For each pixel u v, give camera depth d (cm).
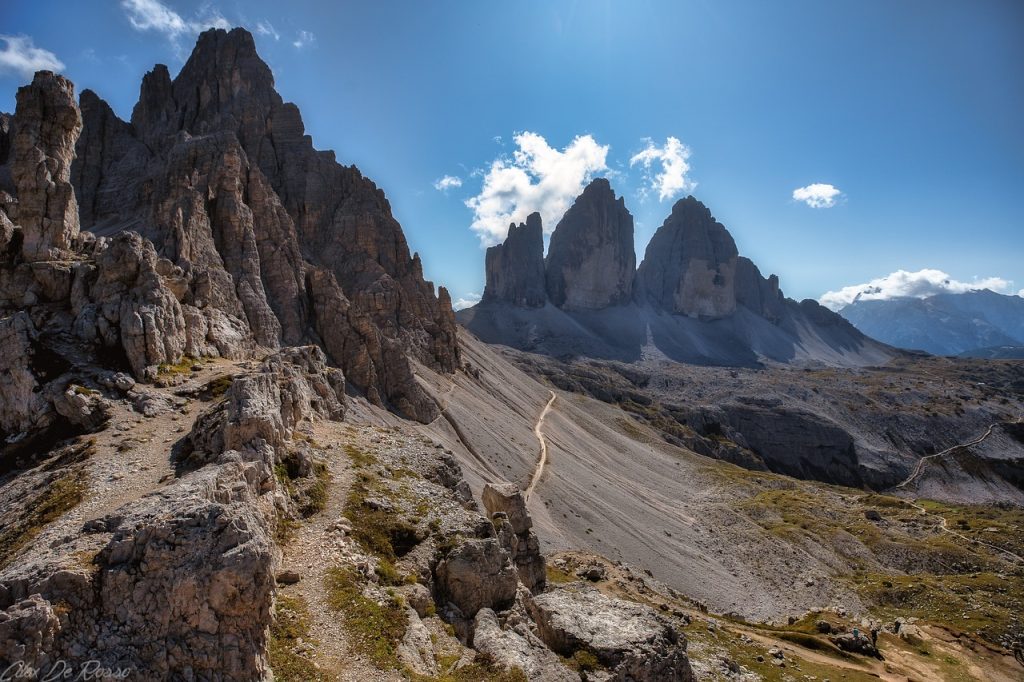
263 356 7406
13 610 1939
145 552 2238
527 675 2706
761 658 5841
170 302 5819
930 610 9962
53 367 4903
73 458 3966
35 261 6019
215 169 10462
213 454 3738
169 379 5228
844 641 7512
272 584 2348
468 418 12625
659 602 7119
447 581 3500
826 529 14362
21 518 3284
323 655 2498
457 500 4575
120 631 2073
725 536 12962
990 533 14638
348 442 4978
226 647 2117
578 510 10844
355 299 13712
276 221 11019
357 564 3241
